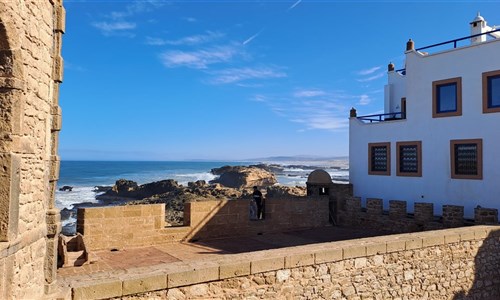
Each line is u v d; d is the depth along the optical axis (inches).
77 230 475.8
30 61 207.2
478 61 669.9
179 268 280.7
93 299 243.0
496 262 467.8
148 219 522.3
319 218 710.5
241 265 298.4
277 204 653.3
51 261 235.6
